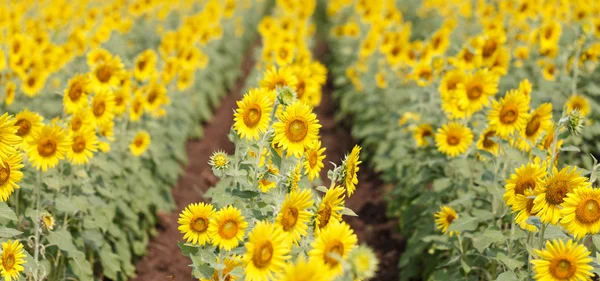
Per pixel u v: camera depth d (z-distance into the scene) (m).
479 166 5.57
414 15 16.78
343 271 2.90
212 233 3.49
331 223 3.24
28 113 4.45
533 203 3.80
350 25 12.91
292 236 3.29
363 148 10.20
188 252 3.63
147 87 7.37
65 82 7.66
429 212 5.79
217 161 3.85
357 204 8.65
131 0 13.45
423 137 6.44
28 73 6.82
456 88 5.75
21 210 5.21
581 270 3.33
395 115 8.52
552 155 4.21
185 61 9.52
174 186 9.12
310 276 2.88
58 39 10.17
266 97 3.83
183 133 9.31
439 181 5.75
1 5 11.80
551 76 7.46
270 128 3.83
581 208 3.46
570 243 3.34
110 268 5.80
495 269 4.83
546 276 3.38
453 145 5.52
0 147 3.54
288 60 7.44
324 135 11.72
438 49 8.43
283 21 12.00
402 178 7.39
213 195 3.79
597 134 6.77
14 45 7.07
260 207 3.82
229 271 3.55
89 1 14.01
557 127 4.19
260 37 22.22
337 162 10.40
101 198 6.08
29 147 4.47
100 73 6.09
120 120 6.90
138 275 6.66
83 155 5.06
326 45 20.53
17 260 3.84
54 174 5.14
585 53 7.42
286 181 3.69
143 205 7.04
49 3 13.20
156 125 7.54
